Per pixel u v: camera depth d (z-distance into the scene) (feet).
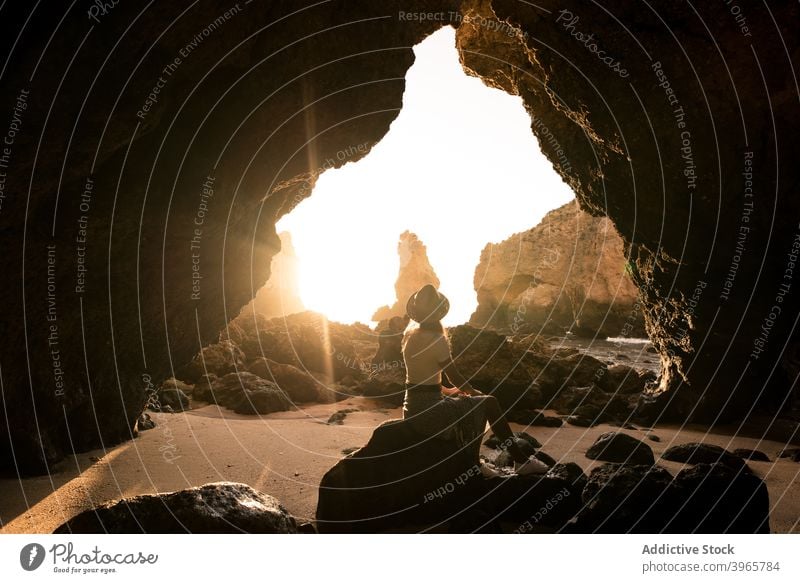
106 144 16.42
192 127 19.77
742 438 23.79
